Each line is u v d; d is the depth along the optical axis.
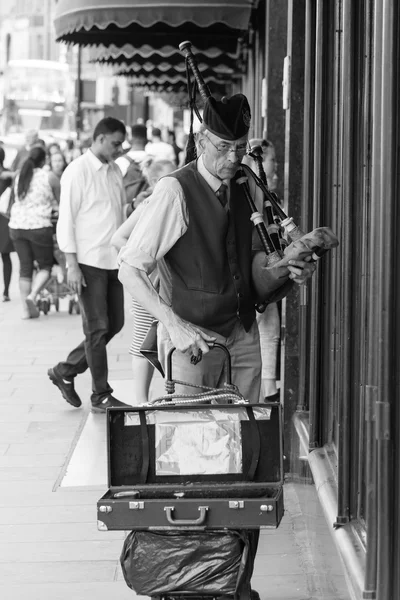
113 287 8.73
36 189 13.91
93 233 8.46
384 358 3.39
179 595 3.75
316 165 5.65
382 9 3.35
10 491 6.63
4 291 16.11
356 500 4.39
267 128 9.49
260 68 12.68
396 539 3.45
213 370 4.53
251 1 10.33
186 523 3.63
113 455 3.88
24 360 11.13
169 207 4.30
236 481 3.85
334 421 5.30
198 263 4.38
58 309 14.97
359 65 4.45
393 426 3.42
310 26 6.11
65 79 39.84
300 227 6.61
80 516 6.13
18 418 8.59
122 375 10.27
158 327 4.66
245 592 3.84
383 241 3.36
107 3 10.59
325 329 5.65
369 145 4.23
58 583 5.15
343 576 4.46
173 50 13.03
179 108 31.31
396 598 3.45
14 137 37.31
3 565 5.39
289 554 5.50
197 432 3.87
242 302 4.46
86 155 8.56
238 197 4.46
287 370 6.61
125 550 3.75
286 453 6.63
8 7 66.12
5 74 41.00
